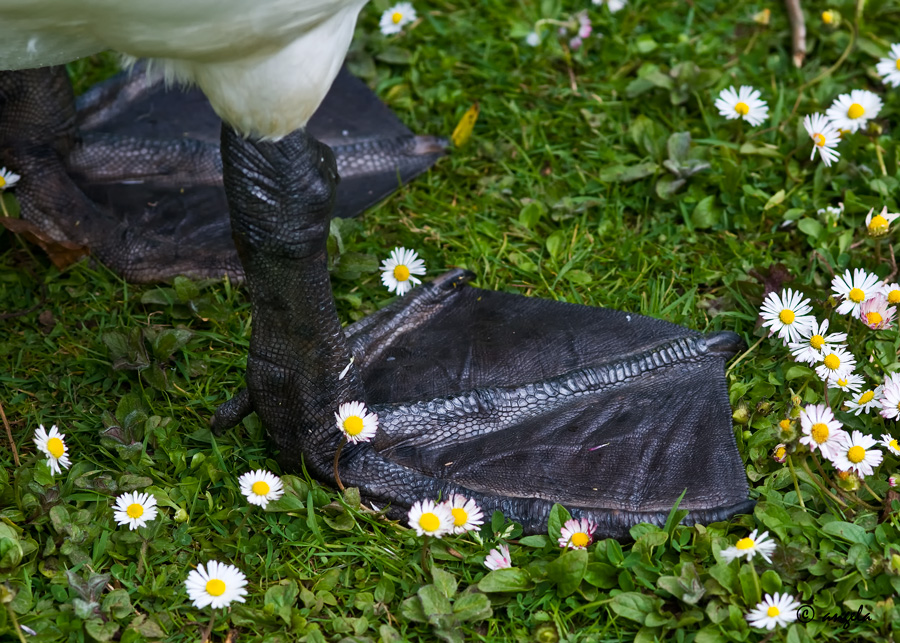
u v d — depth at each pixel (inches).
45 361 43.6
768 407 42.0
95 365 43.4
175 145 47.4
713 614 38.9
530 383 42.5
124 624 39.2
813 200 46.5
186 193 47.0
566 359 43.3
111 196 46.8
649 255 46.0
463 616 38.9
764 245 46.1
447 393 42.6
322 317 40.1
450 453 41.6
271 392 40.7
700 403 42.2
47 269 45.3
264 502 40.0
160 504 40.7
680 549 39.9
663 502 40.7
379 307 44.6
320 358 40.3
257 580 40.0
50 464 40.5
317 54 37.6
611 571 39.6
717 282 45.4
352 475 40.8
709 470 41.1
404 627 39.2
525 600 39.5
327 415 40.7
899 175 46.5
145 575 39.9
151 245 45.4
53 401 42.8
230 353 43.7
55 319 44.3
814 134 46.0
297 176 38.9
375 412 41.6
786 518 40.2
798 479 41.1
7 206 45.6
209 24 36.6
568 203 46.6
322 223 39.3
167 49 37.1
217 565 39.1
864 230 44.9
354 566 40.3
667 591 39.4
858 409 41.6
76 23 36.8
